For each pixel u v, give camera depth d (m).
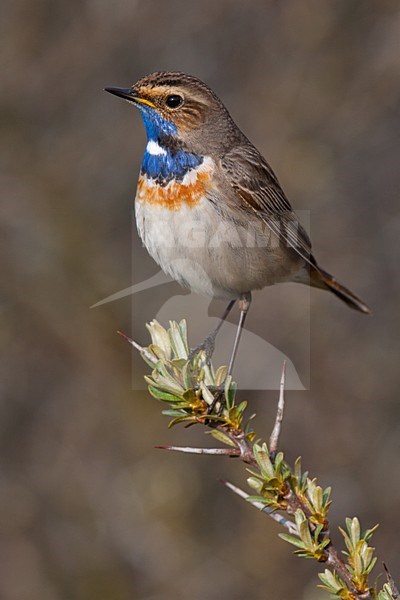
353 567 4.53
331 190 16.06
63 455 14.70
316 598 12.27
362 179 16.20
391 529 14.12
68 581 13.87
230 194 7.79
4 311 14.55
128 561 13.84
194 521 13.89
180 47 15.95
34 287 14.50
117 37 15.56
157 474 14.04
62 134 15.34
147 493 14.01
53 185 14.81
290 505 4.64
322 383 15.09
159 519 13.84
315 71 15.96
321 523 4.61
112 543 13.98
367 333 15.67
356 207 16.23
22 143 14.91
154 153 7.90
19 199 14.56
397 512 14.20
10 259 14.51
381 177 16.20
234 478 14.01
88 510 14.23
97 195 15.18
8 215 14.48
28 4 15.16
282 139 15.62
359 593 4.52
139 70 15.73
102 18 15.45
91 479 14.44
